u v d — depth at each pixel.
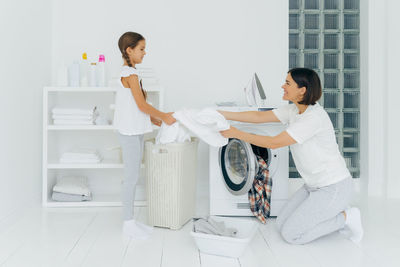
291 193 3.29
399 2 2.97
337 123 3.42
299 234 2.07
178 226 2.34
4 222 2.31
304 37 3.35
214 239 1.87
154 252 1.95
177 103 3.25
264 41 3.25
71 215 2.64
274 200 2.60
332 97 3.41
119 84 2.26
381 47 3.17
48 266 1.76
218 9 3.24
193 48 3.24
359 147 3.41
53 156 3.12
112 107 2.81
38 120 2.95
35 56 2.83
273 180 2.60
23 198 2.66
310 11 3.33
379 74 3.18
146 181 2.41
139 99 2.18
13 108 2.46
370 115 3.23
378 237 2.21
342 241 2.14
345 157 3.44
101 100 3.26
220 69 3.26
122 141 2.23
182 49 3.24
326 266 1.78
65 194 2.93
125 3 3.20
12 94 2.45
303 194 2.25
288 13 3.26
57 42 3.19
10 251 1.95
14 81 2.47
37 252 1.93
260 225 2.45
